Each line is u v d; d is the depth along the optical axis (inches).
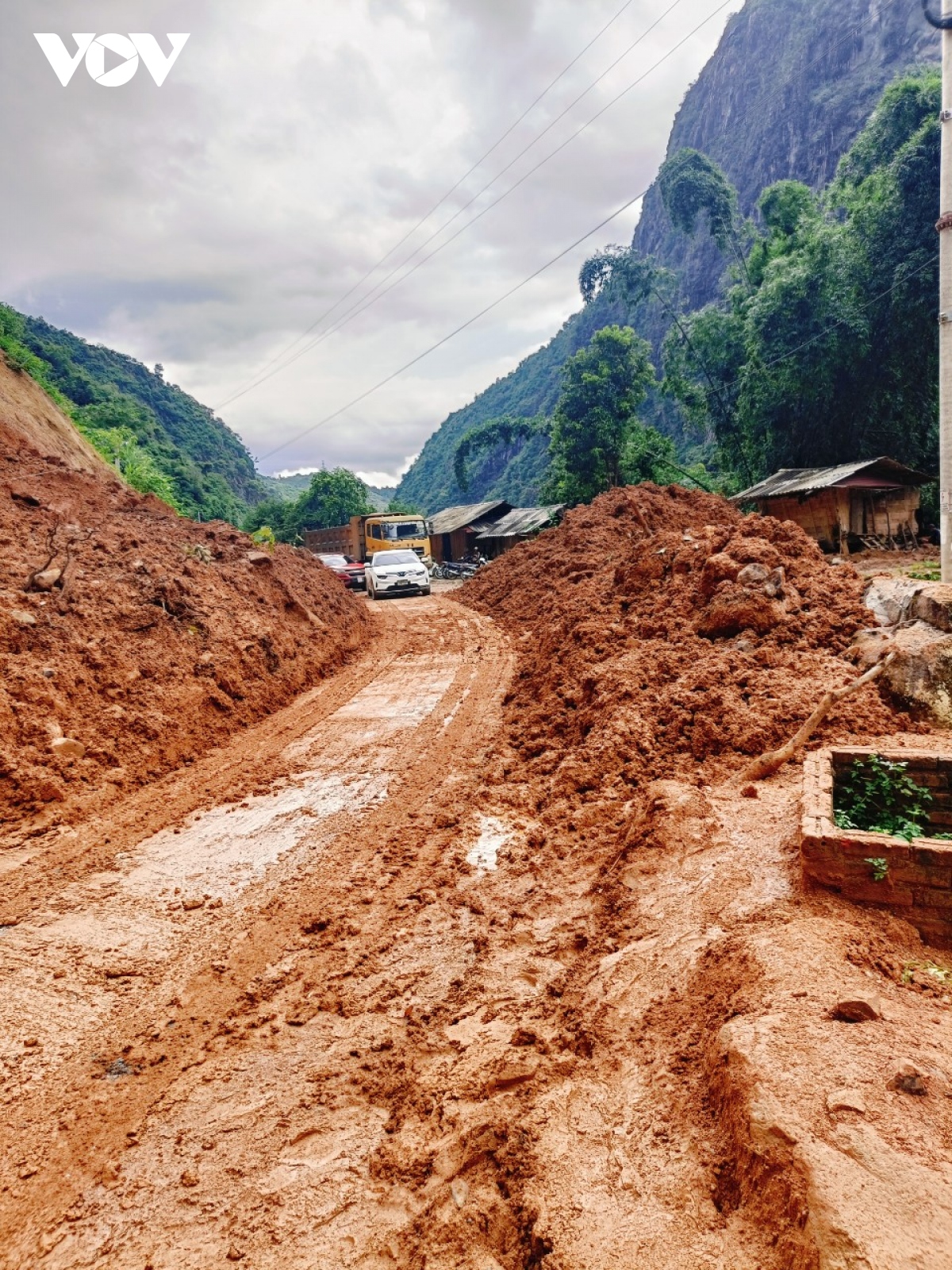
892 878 156.9
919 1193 87.7
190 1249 109.7
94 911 209.9
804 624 335.6
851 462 1008.9
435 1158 121.6
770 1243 90.8
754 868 181.8
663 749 274.1
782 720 265.4
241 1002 169.2
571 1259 97.3
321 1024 160.6
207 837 259.6
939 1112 100.4
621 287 1681.8
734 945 150.5
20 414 746.8
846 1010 121.0
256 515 2891.2
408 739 364.2
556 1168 114.2
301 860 240.4
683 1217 99.8
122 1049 155.1
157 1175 123.6
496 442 2583.7
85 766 299.1
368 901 211.9
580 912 195.9
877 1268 79.1
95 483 619.5
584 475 1568.7
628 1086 128.6
